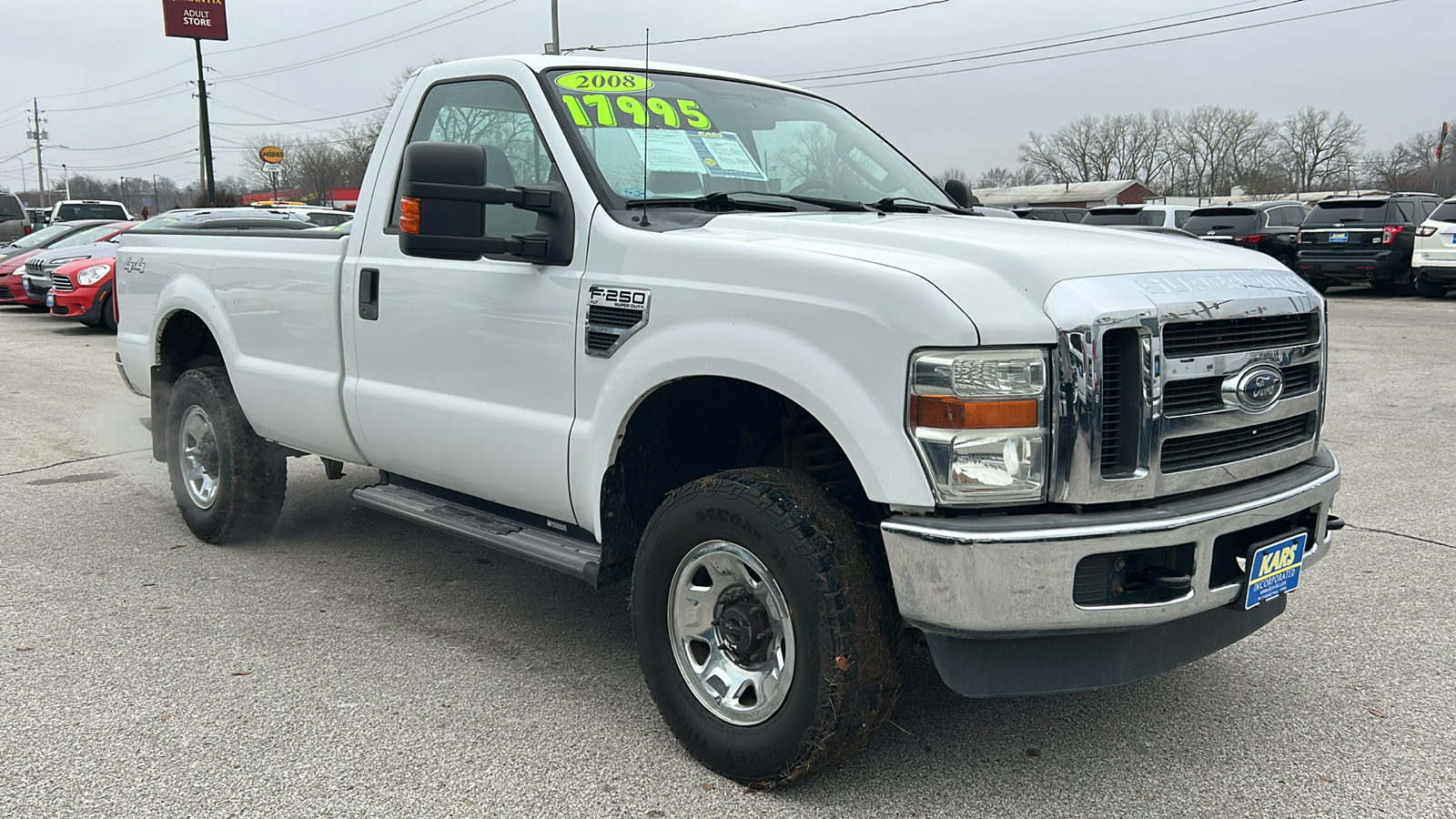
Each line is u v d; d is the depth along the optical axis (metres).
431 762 3.00
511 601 4.38
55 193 113.50
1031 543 2.41
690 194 3.42
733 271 2.81
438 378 3.69
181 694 3.43
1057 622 2.47
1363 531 5.24
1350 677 3.60
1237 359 2.73
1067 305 2.49
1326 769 2.98
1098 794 2.85
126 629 4.01
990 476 2.45
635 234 3.07
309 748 3.07
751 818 2.72
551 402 3.30
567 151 3.33
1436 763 3.01
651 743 3.13
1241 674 3.63
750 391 3.12
